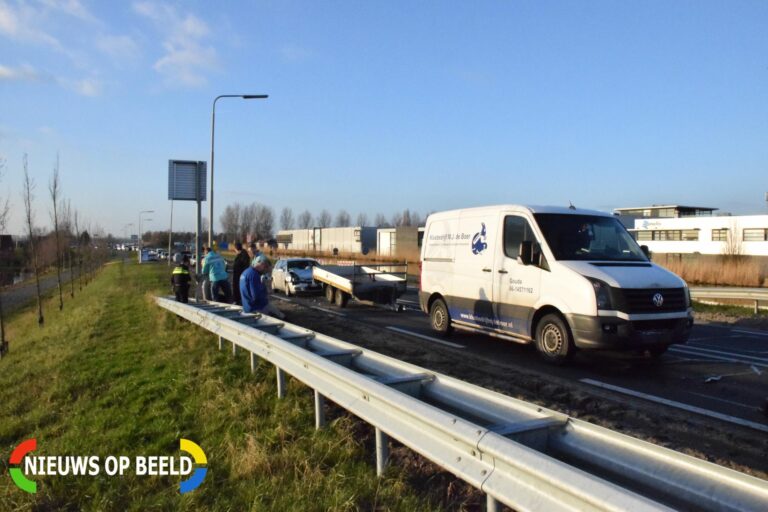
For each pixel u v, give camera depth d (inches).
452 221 418.3
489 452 114.6
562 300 312.5
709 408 238.4
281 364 224.5
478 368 316.8
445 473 163.3
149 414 230.8
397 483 150.8
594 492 93.3
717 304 701.3
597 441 123.6
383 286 609.9
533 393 263.1
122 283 1250.0
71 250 1379.2
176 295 625.0
